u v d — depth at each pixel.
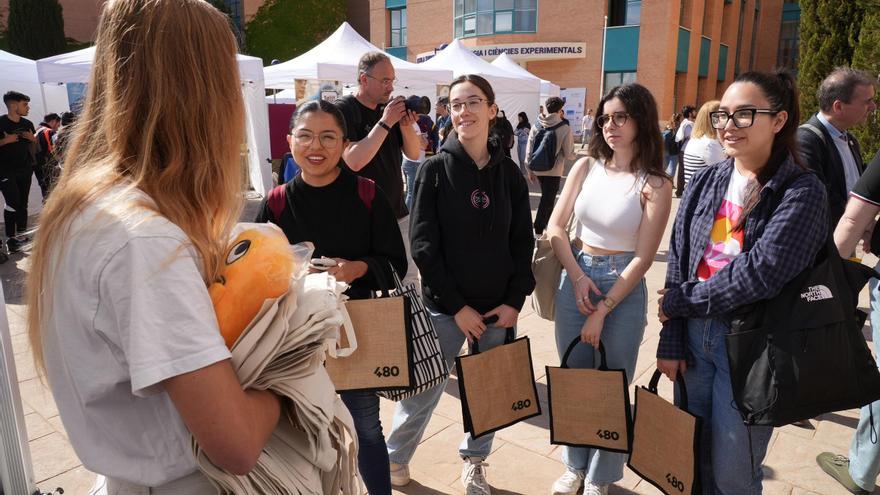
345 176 2.10
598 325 2.15
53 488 2.42
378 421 2.12
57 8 27.19
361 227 2.11
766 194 1.68
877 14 6.34
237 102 0.94
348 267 2.01
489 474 2.61
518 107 13.41
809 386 1.59
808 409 1.61
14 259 5.93
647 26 20.64
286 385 0.96
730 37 24.86
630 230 2.18
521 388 2.27
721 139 1.77
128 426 0.89
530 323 4.41
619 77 21.56
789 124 1.72
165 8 0.87
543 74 22.92
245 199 1.00
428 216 2.21
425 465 2.66
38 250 0.86
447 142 2.23
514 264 2.31
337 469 1.14
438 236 2.22
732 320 1.73
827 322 1.61
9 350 1.24
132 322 0.77
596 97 22.08
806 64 7.57
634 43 20.98
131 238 0.79
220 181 0.92
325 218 2.08
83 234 0.81
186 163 0.89
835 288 1.65
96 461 0.90
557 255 2.35
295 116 2.02
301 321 0.96
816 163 2.83
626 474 2.62
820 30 7.38
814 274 1.64
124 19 0.87
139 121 0.87
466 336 2.23
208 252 0.89
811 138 2.86
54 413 2.97
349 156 2.72
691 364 1.92
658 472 1.96
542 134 7.14
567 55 22.00
